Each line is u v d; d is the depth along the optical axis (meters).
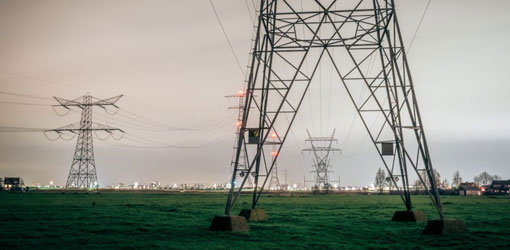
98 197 80.50
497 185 171.12
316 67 25.38
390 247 17.66
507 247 17.64
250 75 23.89
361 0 26.14
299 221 29.08
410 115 23.97
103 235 20.83
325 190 126.62
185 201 65.06
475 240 19.62
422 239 20.00
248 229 22.95
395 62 24.58
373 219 30.92
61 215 32.81
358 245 18.17
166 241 18.84
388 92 27.45
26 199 65.62
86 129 112.44
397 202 65.12
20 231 22.03
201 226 25.02
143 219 29.95
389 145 28.25
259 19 25.19
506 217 33.62
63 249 16.58
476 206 53.16
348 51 26.44
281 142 26.45
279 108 24.00
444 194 139.12
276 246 17.56
